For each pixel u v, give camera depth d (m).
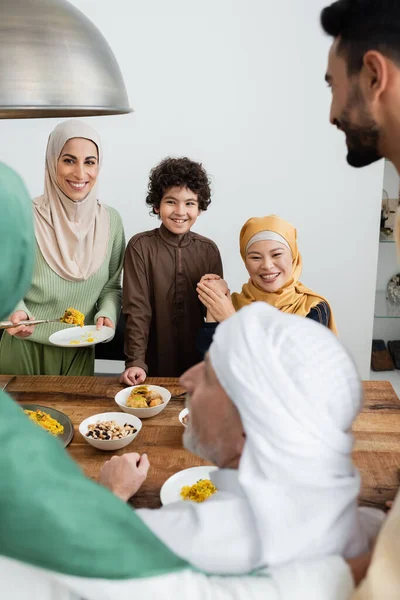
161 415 1.67
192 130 3.29
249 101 3.22
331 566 0.67
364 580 0.63
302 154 3.29
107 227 2.42
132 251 2.23
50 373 2.34
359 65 0.83
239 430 0.77
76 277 2.32
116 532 0.58
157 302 2.24
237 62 3.17
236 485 0.78
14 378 1.92
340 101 0.88
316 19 3.08
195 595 0.61
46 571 0.57
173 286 2.23
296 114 3.23
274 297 2.07
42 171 3.36
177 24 3.13
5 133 3.30
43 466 0.57
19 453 0.56
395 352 3.78
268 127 3.26
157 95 3.24
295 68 3.16
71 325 2.32
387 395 1.77
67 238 2.30
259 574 0.68
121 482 1.17
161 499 1.26
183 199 2.12
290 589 0.64
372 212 3.35
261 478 0.71
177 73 3.20
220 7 3.09
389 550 0.62
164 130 3.29
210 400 0.78
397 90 0.81
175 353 2.30
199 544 0.73
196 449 0.84
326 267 3.45
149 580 0.58
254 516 0.73
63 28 0.95
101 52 1.01
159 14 3.12
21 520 0.55
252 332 0.74
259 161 3.31
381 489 1.29
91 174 2.26
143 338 2.19
